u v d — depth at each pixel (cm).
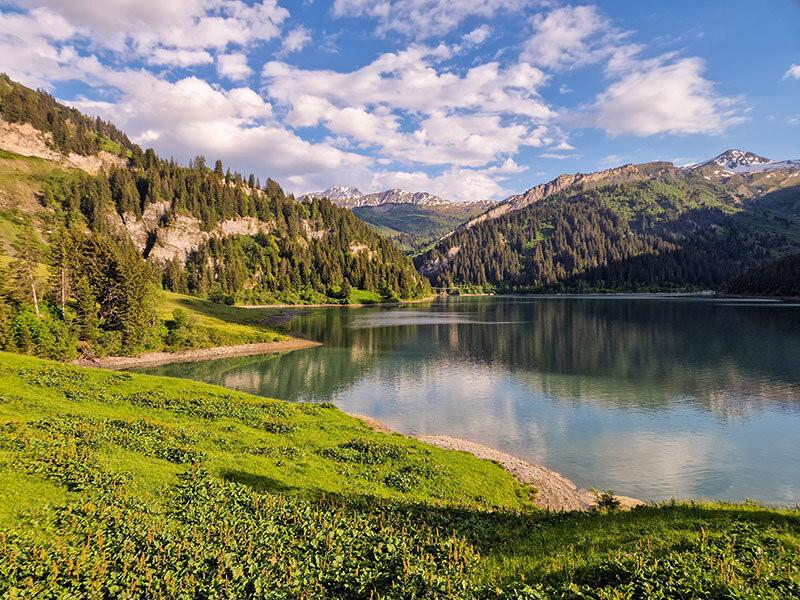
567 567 1443
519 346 11025
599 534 1788
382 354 10412
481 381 7675
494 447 4678
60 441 2575
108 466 2341
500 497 3203
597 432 5075
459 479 3375
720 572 1293
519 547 1745
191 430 3578
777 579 1245
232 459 2922
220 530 1741
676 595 1191
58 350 8381
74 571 1381
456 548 1659
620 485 3788
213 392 5322
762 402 6056
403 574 1420
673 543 1564
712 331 12312
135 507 1911
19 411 3384
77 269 9825
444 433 5162
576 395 6612
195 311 14712
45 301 9550
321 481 2850
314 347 11512
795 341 10519
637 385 7081
